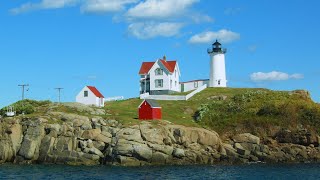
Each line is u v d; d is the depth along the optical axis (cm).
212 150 7775
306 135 8212
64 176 6053
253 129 8500
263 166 7281
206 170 6706
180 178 5894
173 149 7438
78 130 7681
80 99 10262
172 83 11825
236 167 7138
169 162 7375
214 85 12162
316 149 8150
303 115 8719
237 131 8512
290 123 8544
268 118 8656
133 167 6994
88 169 6756
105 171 6525
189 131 7812
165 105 10238
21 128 7862
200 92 11275
